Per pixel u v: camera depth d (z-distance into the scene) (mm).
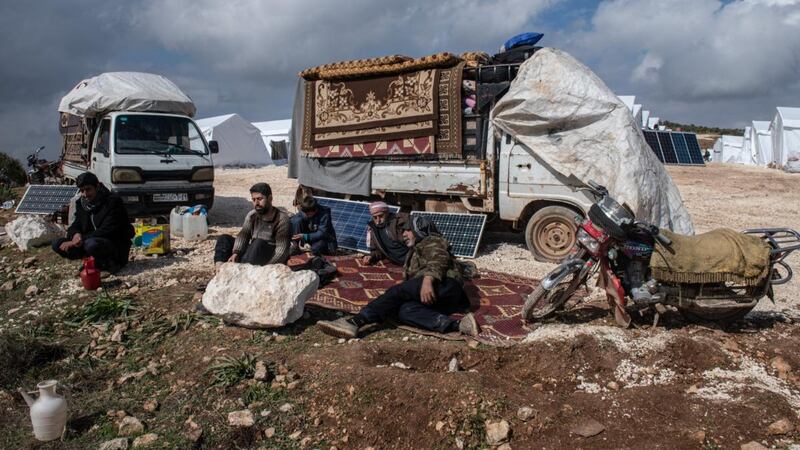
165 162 10273
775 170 26938
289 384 4281
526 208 8078
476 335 4992
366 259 7512
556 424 3734
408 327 5262
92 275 6430
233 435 3789
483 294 6238
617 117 7266
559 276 5094
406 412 3879
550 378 4457
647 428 3727
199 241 9203
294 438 3785
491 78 8148
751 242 4980
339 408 4000
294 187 18250
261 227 6320
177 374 4582
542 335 4871
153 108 10828
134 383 4500
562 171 7438
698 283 5047
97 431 3881
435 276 5320
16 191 16844
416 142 8766
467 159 8391
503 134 8055
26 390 4398
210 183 10906
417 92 8695
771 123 29938
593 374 4473
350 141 9492
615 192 7066
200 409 4078
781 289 6633
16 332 5305
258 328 5211
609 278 5105
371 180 9453
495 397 3895
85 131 11500
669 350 4621
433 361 4699
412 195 9344
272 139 35312
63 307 6051
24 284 6855
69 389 4391
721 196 16047
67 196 10617
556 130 7625
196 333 5230
